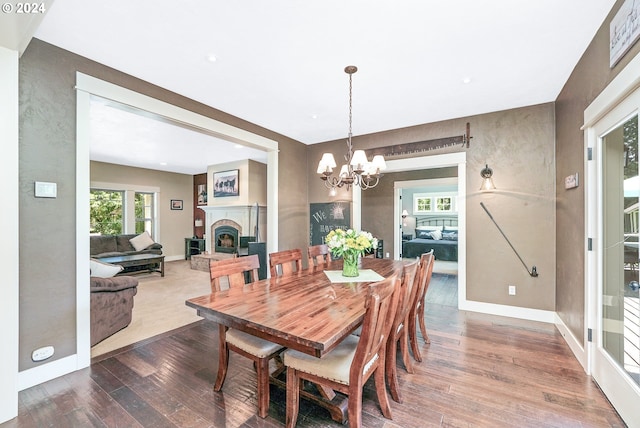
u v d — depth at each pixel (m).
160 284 5.25
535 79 2.77
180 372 2.25
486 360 2.42
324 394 1.86
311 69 2.59
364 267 2.98
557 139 3.15
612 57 1.82
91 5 1.78
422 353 2.56
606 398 1.91
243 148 5.50
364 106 3.43
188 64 2.50
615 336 1.90
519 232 3.44
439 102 3.31
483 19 1.93
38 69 2.11
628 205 1.78
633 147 1.70
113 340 2.84
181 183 8.67
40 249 2.11
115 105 2.63
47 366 2.13
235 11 1.85
